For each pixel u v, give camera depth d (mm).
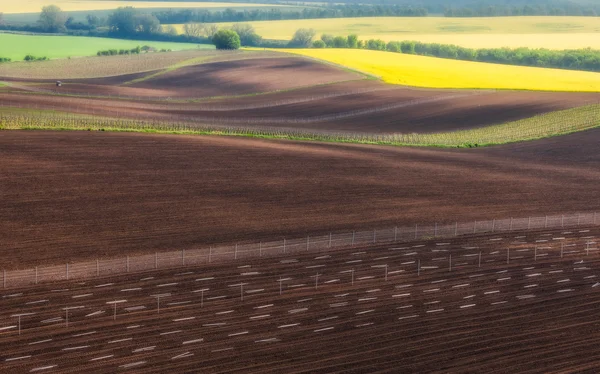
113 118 167000
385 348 62375
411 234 94250
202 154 129375
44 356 58594
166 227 92062
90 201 100000
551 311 71250
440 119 192625
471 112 199625
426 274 80688
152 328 64500
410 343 63438
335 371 58062
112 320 65750
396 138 166125
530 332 66250
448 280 79125
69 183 106875
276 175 119375
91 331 63344
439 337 64812
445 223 99812
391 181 121250
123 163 119250
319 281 77438
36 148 124438
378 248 88562
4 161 115125
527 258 87188
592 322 68750
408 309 70938
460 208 107750
